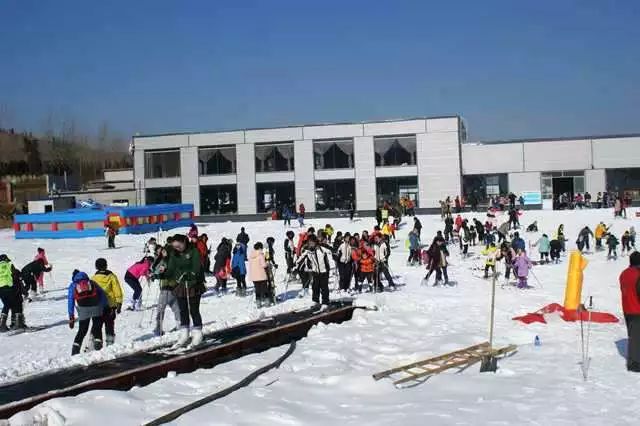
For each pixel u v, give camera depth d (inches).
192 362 437.1
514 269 960.9
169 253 475.2
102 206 2338.8
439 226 1764.3
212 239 1668.3
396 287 945.5
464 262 1255.5
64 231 1727.4
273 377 400.8
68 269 1251.2
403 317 655.8
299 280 1012.5
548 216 1844.2
